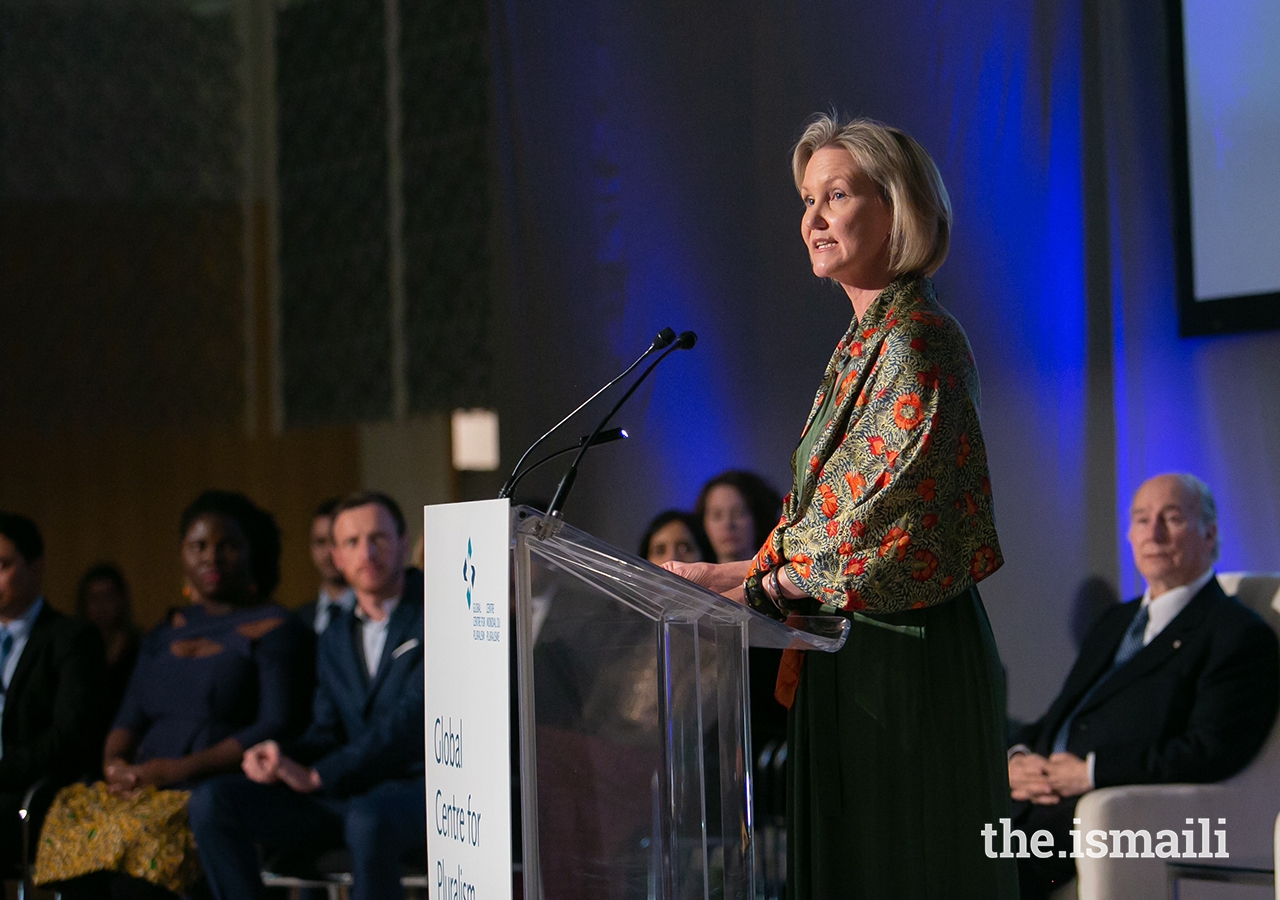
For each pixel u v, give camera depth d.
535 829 2.99
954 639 3.50
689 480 8.14
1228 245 6.72
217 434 11.99
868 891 3.41
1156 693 5.93
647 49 8.45
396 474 11.45
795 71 7.95
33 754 7.36
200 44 11.96
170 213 11.97
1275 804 5.50
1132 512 6.29
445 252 11.08
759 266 8.04
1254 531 6.69
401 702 6.61
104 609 9.86
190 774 6.84
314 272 11.75
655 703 3.11
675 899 3.06
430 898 3.50
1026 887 5.77
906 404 3.35
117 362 11.93
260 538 7.80
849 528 3.32
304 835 6.46
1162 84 6.96
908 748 3.42
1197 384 6.84
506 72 8.91
